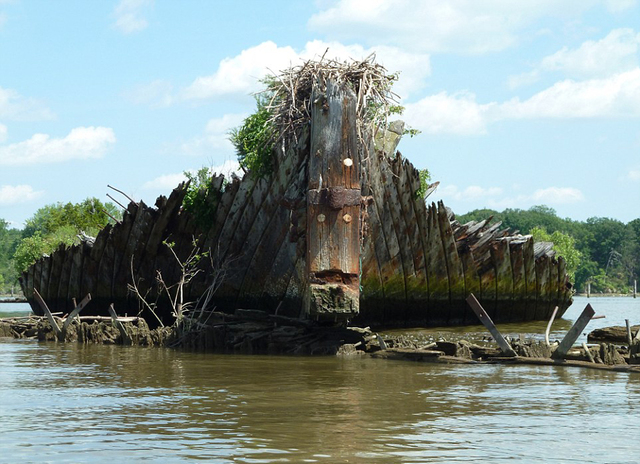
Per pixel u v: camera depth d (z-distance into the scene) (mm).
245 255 23281
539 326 26891
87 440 7574
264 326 19266
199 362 15461
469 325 26812
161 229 25250
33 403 9891
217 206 24031
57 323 23078
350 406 9555
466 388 11266
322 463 6613
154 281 25766
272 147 21719
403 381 12133
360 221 19328
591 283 154125
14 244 159500
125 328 20672
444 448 7211
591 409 9406
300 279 20766
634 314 43125
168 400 10094
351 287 18297
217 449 7129
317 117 18625
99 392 10898
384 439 7578
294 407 9492
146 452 7039
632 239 171000
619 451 7164
